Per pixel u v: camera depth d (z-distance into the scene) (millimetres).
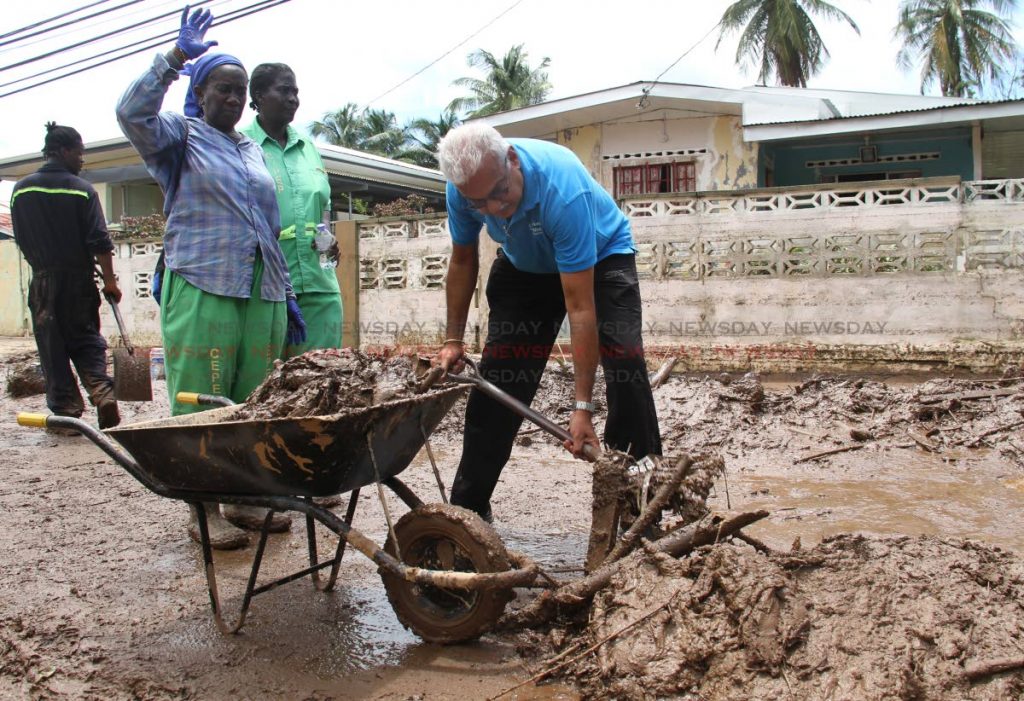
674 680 2682
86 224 7062
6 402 9664
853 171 19234
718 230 10586
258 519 4727
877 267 9992
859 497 5180
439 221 11961
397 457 3367
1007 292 9523
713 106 17828
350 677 3023
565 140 19188
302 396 3314
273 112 5203
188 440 3105
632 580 3016
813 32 30844
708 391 7562
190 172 4434
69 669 3143
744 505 5039
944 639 2670
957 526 4527
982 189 9578
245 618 3473
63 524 4973
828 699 2514
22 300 18922
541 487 5668
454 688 2918
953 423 6746
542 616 3275
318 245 5277
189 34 4145
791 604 2756
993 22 32062
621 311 3818
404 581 3236
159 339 14711
